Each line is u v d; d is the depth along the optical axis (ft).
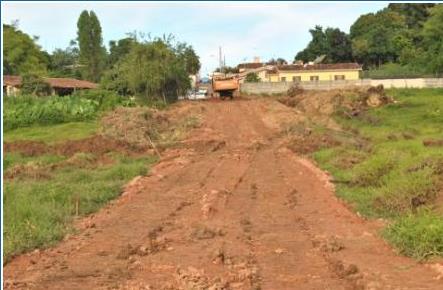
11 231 37.06
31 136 116.16
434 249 30.50
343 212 44.52
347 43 289.12
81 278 29.01
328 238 35.45
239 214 44.88
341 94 133.39
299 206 47.91
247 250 33.32
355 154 71.05
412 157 53.93
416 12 300.20
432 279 26.84
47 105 140.87
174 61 166.81
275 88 202.28
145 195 54.44
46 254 34.30
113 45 316.81
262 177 65.00
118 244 36.32
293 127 107.76
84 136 108.27
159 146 95.35
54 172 71.56
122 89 192.13
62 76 279.49
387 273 27.91
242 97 172.96
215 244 34.91
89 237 38.60
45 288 27.32
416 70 216.95
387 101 133.90
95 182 60.90
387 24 286.66
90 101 148.66
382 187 48.11
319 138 90.84
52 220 42.34
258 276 28.22
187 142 97.25
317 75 249.34
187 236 37.63
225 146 96.17
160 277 28.71
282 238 36.55
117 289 26.86
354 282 26.55
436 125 107.04
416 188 42.75
